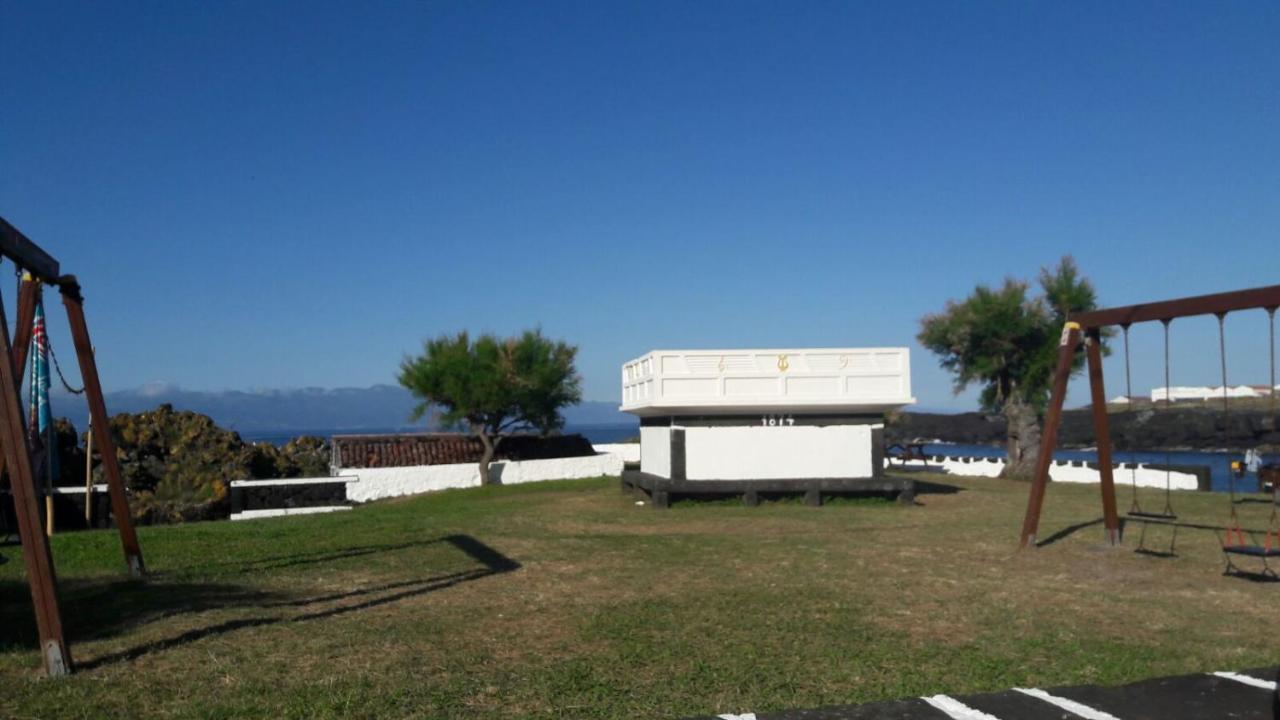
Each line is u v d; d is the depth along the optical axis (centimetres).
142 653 755
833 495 2136
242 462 2586
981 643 814
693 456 2109
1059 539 1493
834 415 2145
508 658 754
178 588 1047
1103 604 988
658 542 1445
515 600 990
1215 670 733
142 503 2231
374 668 717
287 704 627
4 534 1397
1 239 805
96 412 1110
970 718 613
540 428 3406
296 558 1273
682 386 2077
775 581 1109
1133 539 1499
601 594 1025
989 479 3078
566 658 755
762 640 819
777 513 1927
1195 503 2158
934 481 2956
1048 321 3153
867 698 658
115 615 898
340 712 614
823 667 734
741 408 2094
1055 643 816
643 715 618
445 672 710
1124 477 2841
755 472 2119
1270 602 1007
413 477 3006
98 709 613
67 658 701
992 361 3189
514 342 3244
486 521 1755
